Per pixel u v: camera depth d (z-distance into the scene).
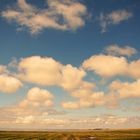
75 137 133.62
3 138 117.00
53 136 142.75
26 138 118.38
